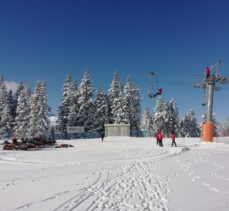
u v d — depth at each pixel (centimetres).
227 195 1086
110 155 2802
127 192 1165
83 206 948
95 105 7425
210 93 4284
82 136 7062
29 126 6831
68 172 1756
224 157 2548
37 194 1134
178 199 1040
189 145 3984
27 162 2380
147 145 4025
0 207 952
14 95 8500
